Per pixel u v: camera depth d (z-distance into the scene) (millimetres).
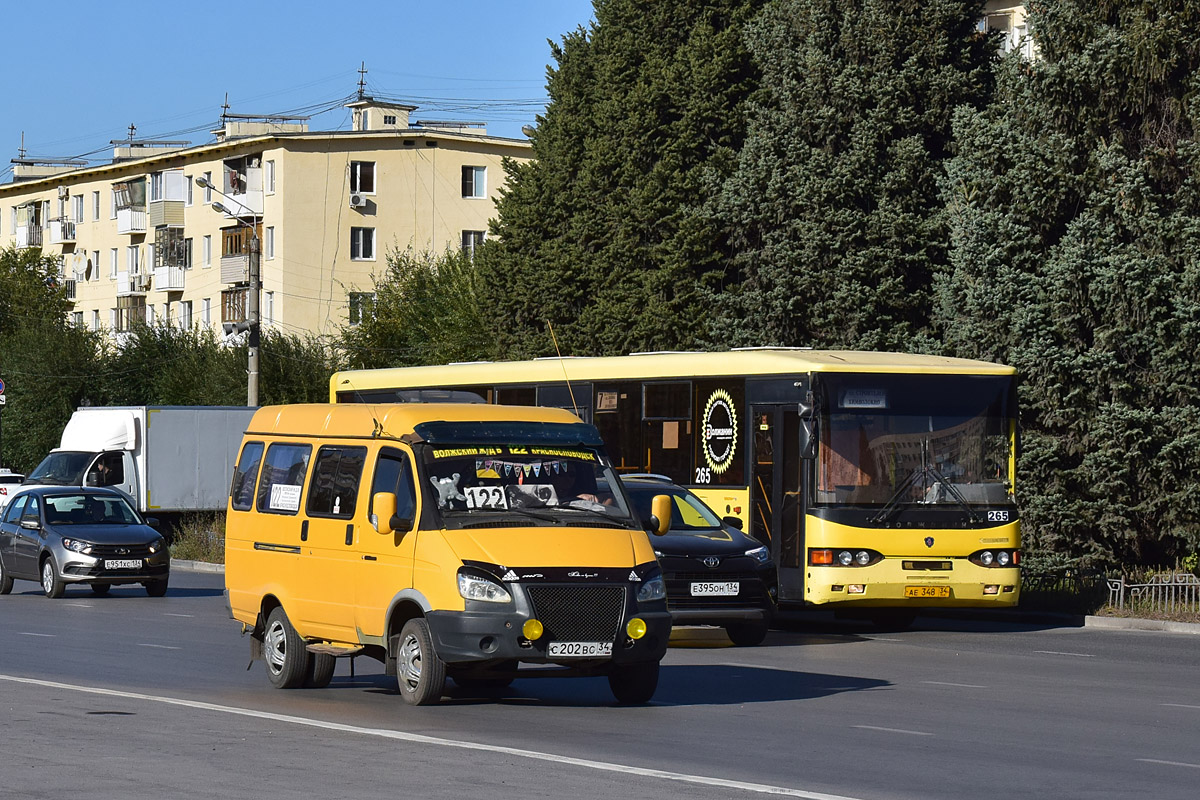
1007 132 32094
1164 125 31172
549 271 44469
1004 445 23047
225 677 16953
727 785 10398
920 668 18281
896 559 22297
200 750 11789
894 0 38406
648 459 25312
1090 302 30062
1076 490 29969
